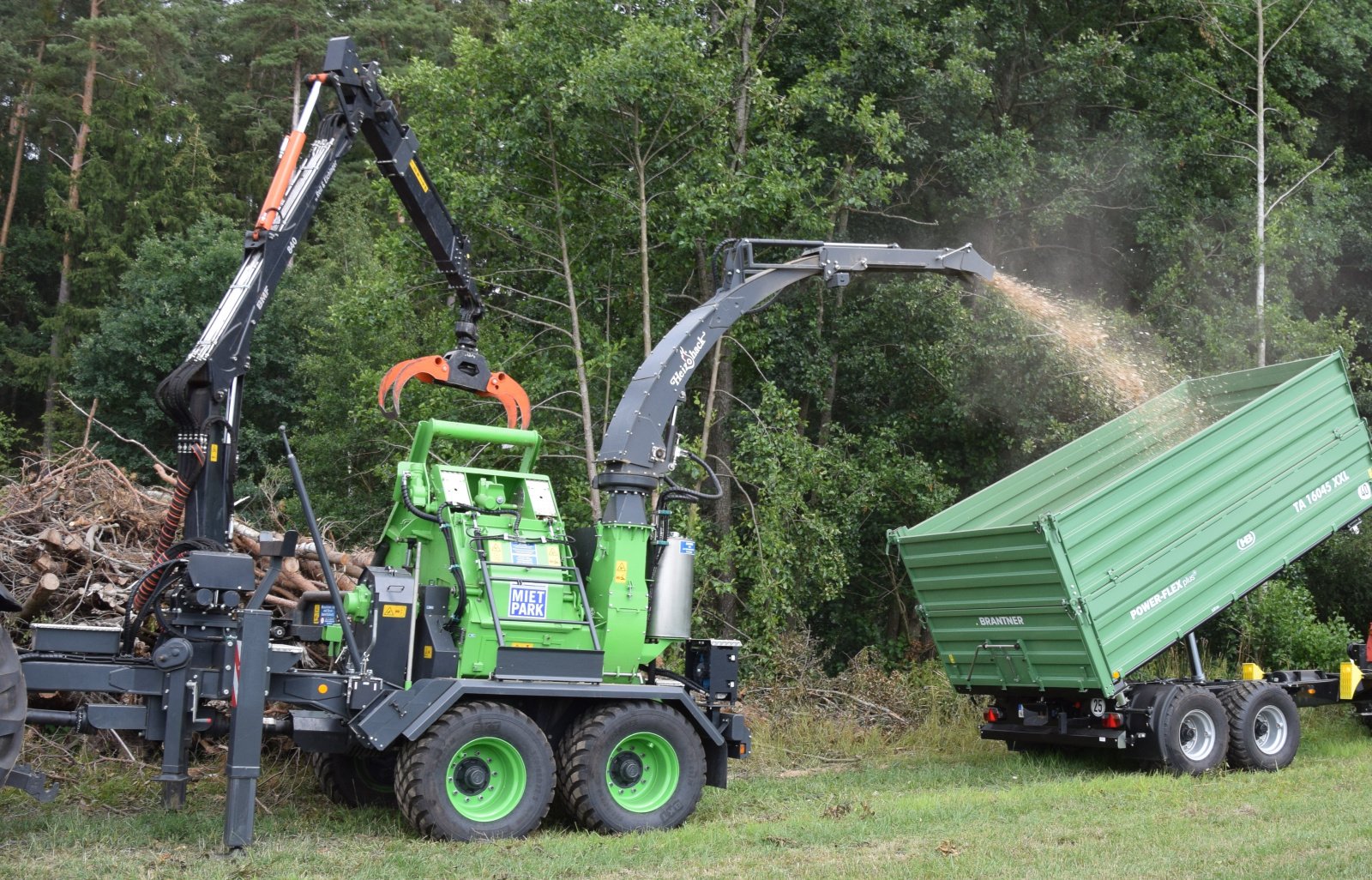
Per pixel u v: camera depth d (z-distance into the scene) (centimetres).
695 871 655
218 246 2788
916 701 1336
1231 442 1065
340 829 783
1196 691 1032
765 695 1340
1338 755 1150
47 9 3491
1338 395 1150
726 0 1638
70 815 762
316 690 746
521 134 1484
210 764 916
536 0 1496
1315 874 620
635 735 800
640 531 843
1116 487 998
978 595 1061
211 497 739
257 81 3741
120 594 917
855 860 677
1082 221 1866
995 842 718
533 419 1575
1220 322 1631
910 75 1711
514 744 761
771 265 993
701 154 1508
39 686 677
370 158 3359
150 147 3156
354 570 1038
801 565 1477
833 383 1741
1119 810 835
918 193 1864
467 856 692
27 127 3322
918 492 1633
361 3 3800
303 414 2680
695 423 1666
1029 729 1080
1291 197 1834
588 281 1562
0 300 3275
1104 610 988
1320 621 1795
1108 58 1781
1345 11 2009
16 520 974
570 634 802
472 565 784
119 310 2773
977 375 1666
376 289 1561
